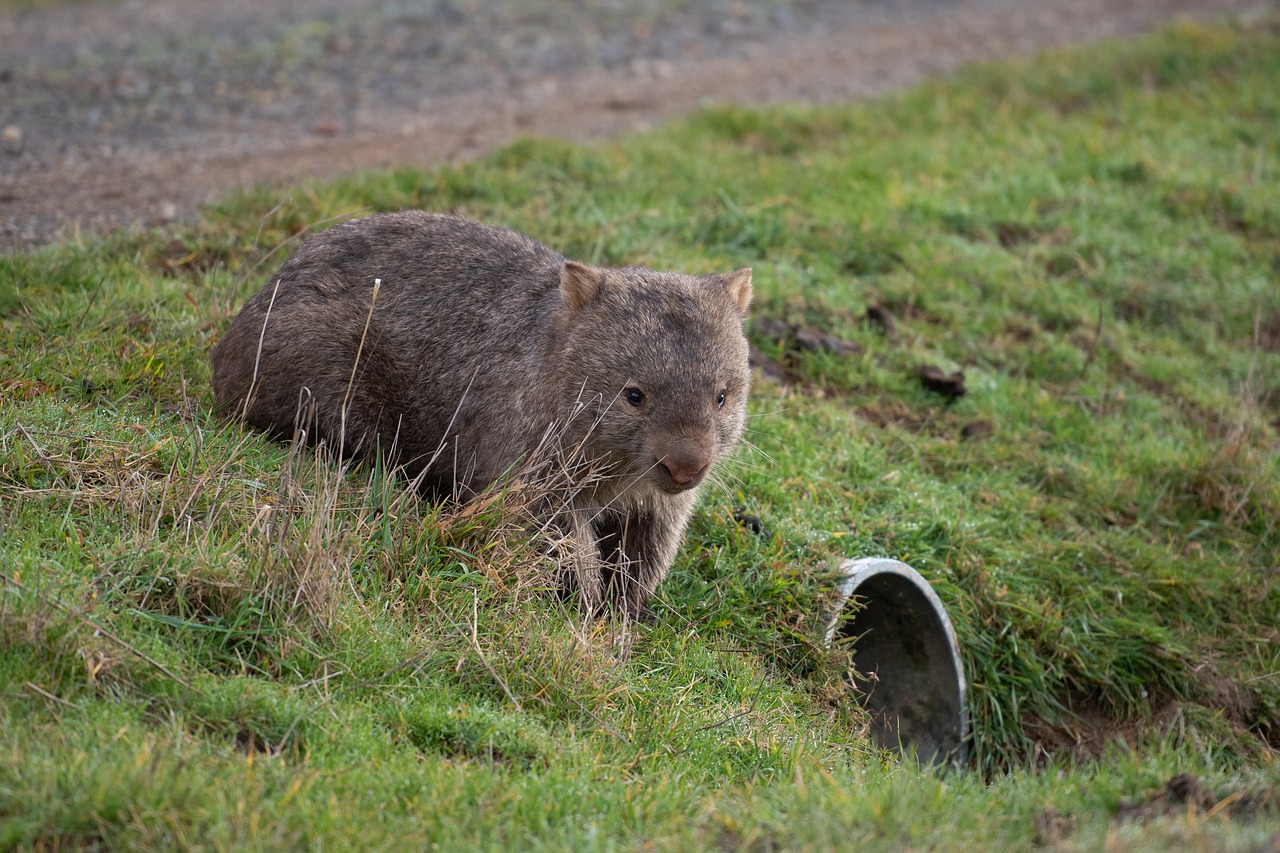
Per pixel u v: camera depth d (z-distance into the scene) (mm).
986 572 14148
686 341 11172
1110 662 14141
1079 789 9375
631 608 11930
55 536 9641
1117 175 22906
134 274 14742
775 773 9773
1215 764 12672
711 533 13156
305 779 7977
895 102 25562
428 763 8430
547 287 12055
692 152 21672
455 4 33938
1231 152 24359
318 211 17000
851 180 21078
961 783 10047
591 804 8422
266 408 12344
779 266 18000
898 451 15633
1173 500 16094
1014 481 15750
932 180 21562
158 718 8367
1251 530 15953
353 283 12547
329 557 9609
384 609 9898
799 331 16891
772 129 23375
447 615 10094
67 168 19844
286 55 28344
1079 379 17906
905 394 16766
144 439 10984
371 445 12523
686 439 10891
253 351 12273
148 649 8797
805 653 12297
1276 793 8758
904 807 8227
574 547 11281
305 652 9281
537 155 20016
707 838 7918
